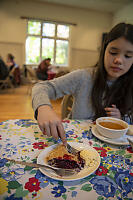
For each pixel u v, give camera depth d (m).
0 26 5.56
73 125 0.77
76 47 6.64
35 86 0.87
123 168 0.47
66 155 0.50
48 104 0.68
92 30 6.68
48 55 6.47
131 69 0.89
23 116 2.56
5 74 4.25
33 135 0.64
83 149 0.55
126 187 0.39
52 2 5.79
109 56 0.78
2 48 5.74
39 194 0.36
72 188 0.38
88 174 0.41
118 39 0.70
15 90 4.52
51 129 0.54
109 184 0.40
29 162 0.48
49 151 0.52
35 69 5.07
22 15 5.71
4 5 5.44
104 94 0.96
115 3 5.67
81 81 0.98
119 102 0.96
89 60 6.87
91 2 5.68
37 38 6.13
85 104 1.01
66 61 6.81
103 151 0.56
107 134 0.63
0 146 0.55
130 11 5.59
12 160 0.47
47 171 0.42
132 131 0.71
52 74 3.63
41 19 5.92
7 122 0.76
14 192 0.36
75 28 6.45
